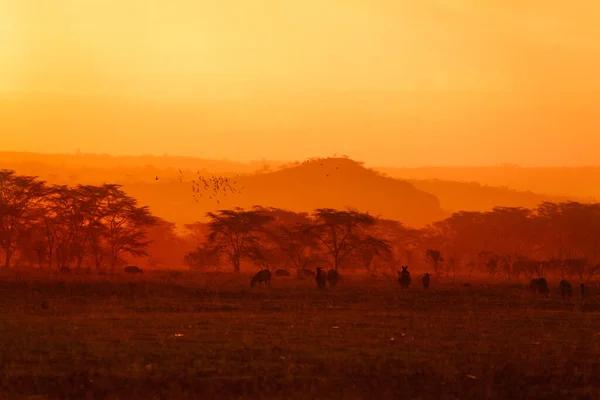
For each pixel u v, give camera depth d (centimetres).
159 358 7188
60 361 7081
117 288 17350
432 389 6375
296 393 6100
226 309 12925
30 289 16675
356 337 8650
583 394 6291
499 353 7694
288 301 14712
